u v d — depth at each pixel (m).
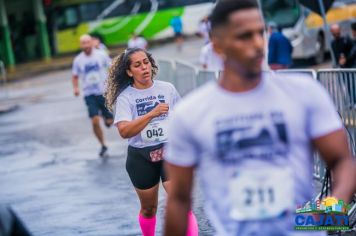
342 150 3.47
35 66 51.25
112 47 50.88
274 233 3.44
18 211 10.92
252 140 3.40
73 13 50.75
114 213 10.17
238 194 3.42
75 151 16.50
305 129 3.46
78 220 9.98
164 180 7.36
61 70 47.91
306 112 3.46
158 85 7.47
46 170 14.40
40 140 19.09
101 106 15.57
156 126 7.27
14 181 13.53
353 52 17.08
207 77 16.45
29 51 57.56
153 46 49.62
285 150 3.41
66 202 11.20
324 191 7.25
